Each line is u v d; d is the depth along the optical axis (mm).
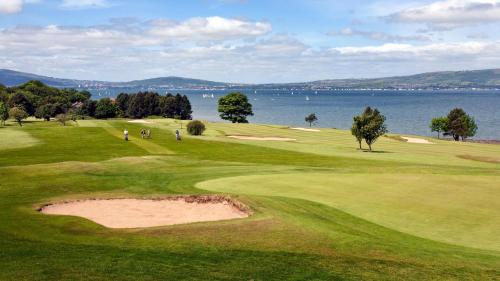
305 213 25188
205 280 15336
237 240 20016
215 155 61094
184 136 86312
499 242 21703
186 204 28828
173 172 42406
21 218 23766
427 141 94500
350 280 16109
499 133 160375
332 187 33281
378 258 18484
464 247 20875
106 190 33812
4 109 122688
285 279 15867
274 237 20516
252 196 28766
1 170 39938
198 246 19109
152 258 17344
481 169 45062
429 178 36719
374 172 41594
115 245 19125
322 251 18984
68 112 175375
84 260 16719
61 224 22875
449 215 25891
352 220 24766
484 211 26656
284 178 37281
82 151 65000
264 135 95438
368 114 70438
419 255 19094
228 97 174750
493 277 16891
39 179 36969
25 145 70500
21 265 15883
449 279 16578
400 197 29906
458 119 130500
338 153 64625
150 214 26672
